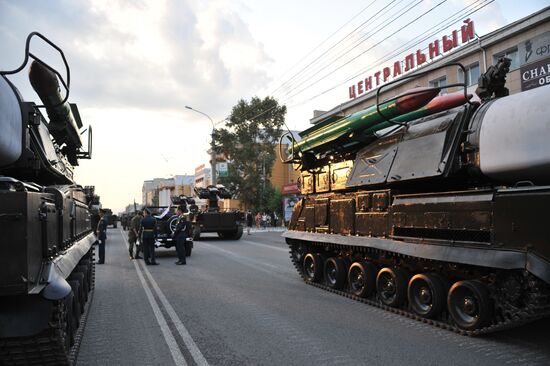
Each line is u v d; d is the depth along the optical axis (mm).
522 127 5645
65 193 5734
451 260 6012
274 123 36719
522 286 5215
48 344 3668
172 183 94250
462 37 24469
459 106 7469
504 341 5789
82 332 6051
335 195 9406
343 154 9609
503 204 5402
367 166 8430
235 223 24891
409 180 7160
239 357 5242
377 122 8266
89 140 9672
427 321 6703
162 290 9609
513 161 5699
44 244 4012
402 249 7039
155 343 5812
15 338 3561
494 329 5633
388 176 7621
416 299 7031
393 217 7430
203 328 6512
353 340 5887
